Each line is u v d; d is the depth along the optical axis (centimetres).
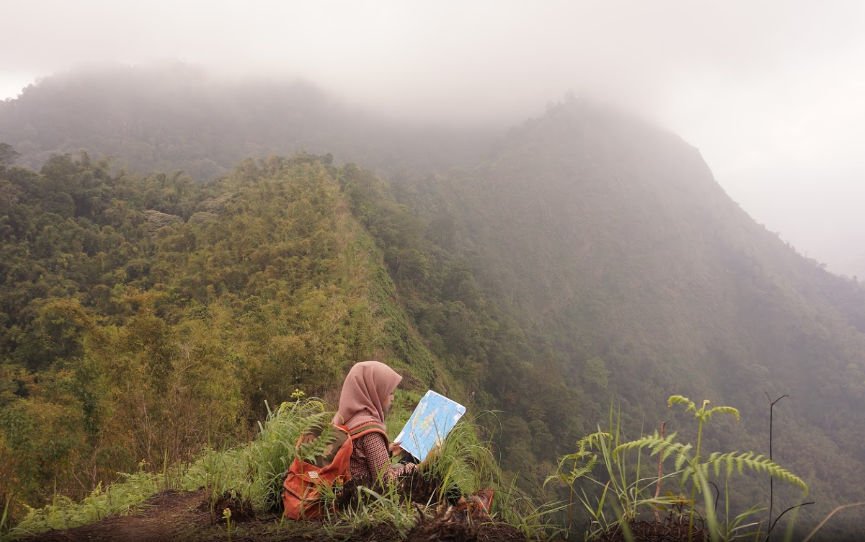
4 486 466
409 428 321
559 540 210
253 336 1433
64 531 254
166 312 2242
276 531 240
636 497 197
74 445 743
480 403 4619
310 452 273
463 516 237
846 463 9631
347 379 298
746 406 11425
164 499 323
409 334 3328
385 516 233
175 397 809
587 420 7212
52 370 2081
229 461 333
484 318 5922
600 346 11631
